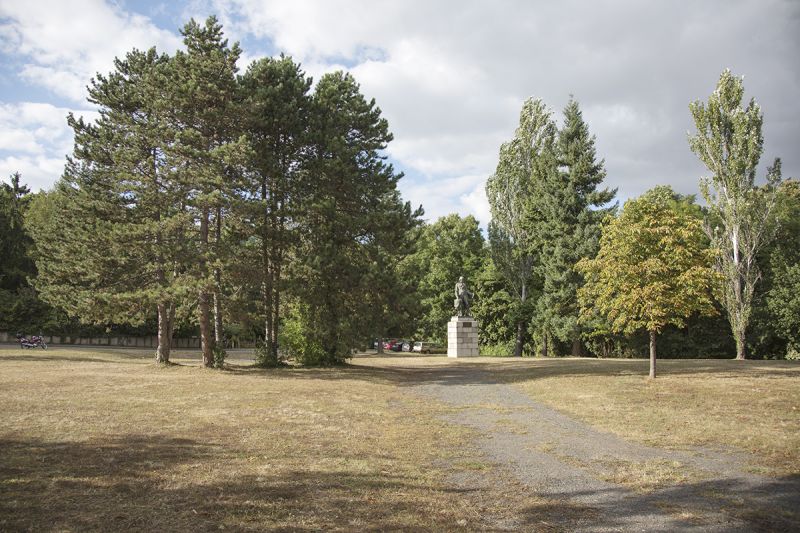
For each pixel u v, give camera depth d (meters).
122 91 30.45
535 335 52.78
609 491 8.34
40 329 57.44
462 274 66.19
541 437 12.41
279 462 9.62
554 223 49.50
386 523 6.73
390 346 76.75
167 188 27.56
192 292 27.09
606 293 23.23
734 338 45.28
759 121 40.22
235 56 28.03
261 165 29.19
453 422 14.34
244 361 40.97
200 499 7.47
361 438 11.99
